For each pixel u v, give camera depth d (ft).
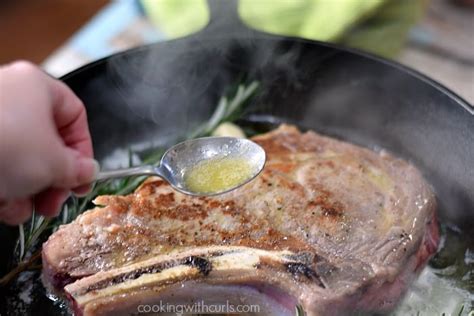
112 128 1.69
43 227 1.44
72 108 1.21
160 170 1.33
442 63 1.99
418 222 1.38
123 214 1.37
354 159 1.48
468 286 1.40
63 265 1.33
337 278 1.29
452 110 1.51
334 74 1.68
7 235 1.48
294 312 1.32
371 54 1.61
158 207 1.37
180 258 1.31
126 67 1.62
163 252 1.33
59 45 2.80
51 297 1.39
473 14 2.17
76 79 1.57
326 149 1.51
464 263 1.44
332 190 1.41
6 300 1.40
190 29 1.96
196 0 1.94
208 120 1.76
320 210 1.38
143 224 1.36
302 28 1.90
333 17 1.87
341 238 1.35
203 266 1.30
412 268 1.37
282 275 1.30
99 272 1.30
